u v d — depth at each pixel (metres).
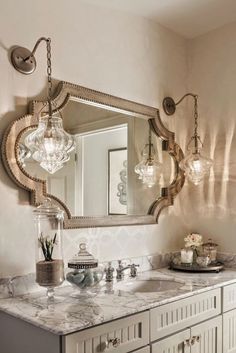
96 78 2.13
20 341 1.46
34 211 1.76
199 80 2.72
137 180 2.35
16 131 1.75
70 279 1.71
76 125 2.02
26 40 1.83
